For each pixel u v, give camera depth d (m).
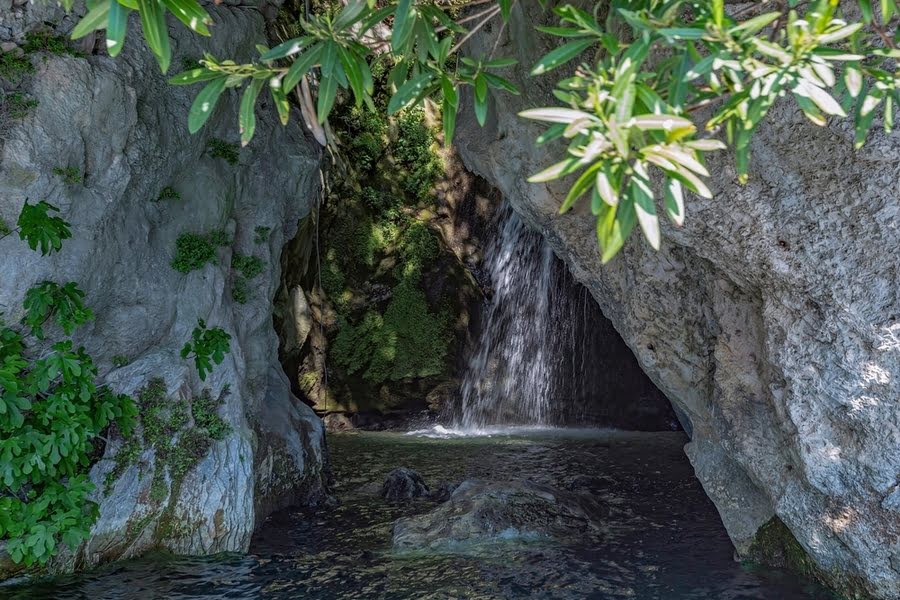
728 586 5.68
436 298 15.30
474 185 16.58
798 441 4.96
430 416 15.14
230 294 8.01
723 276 5.57
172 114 7.25
